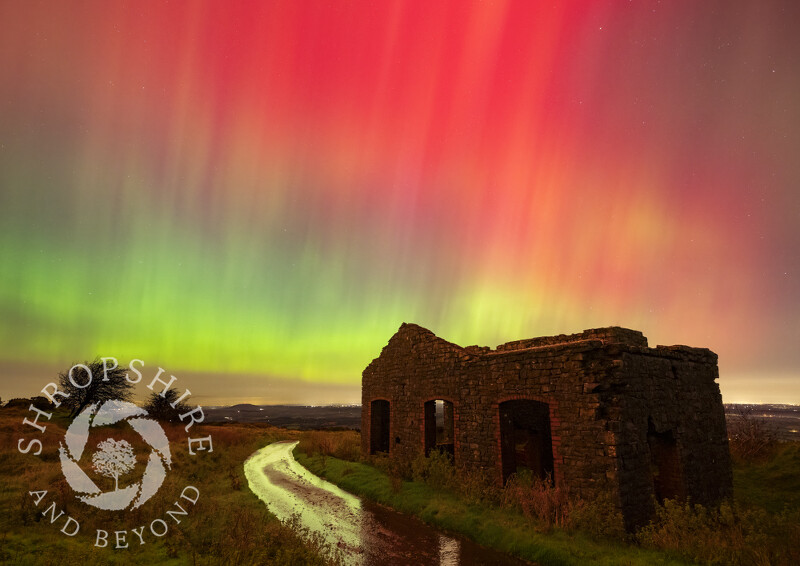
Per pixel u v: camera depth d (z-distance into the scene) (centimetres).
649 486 1144
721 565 835
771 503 1515
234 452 2806
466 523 1143
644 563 840
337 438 3297
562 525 1052
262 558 855
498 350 1723
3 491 1268
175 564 851
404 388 1978
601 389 1161
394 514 1317
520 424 1736
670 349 1379
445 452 1655
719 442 1460
